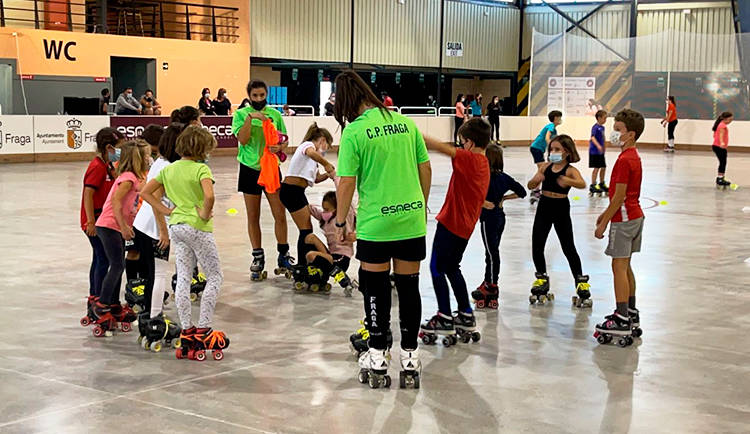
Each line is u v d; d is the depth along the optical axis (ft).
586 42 104.88
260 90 27.22
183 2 97.50
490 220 23.84
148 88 89.04
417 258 17.03
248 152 27.09
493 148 23.61
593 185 54.29
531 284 27.50
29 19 83.56
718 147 57.41
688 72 99.76
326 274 25.79
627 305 20.67
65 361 18.88
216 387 17.22
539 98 107.65
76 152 71.36
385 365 17.25
